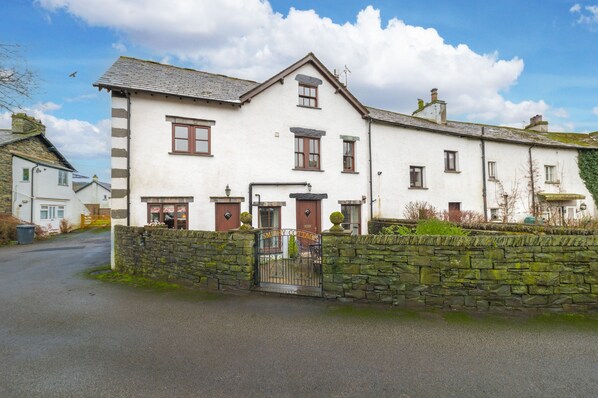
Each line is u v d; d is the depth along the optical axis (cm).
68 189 2647
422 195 1584
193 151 1117
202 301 625
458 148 1698
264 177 1222
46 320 530
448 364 375
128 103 1010
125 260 912
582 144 2081
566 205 1961
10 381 346
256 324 505
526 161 1873
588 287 529
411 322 505
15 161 2097
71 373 361
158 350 417
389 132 1523
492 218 1764
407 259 580
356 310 564
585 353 397
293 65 1280
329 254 625
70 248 1462
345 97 1412
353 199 1407
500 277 543
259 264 713
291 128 1285
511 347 415
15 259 1150
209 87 1213
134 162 1015
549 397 311
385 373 357
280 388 329
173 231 781
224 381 343
